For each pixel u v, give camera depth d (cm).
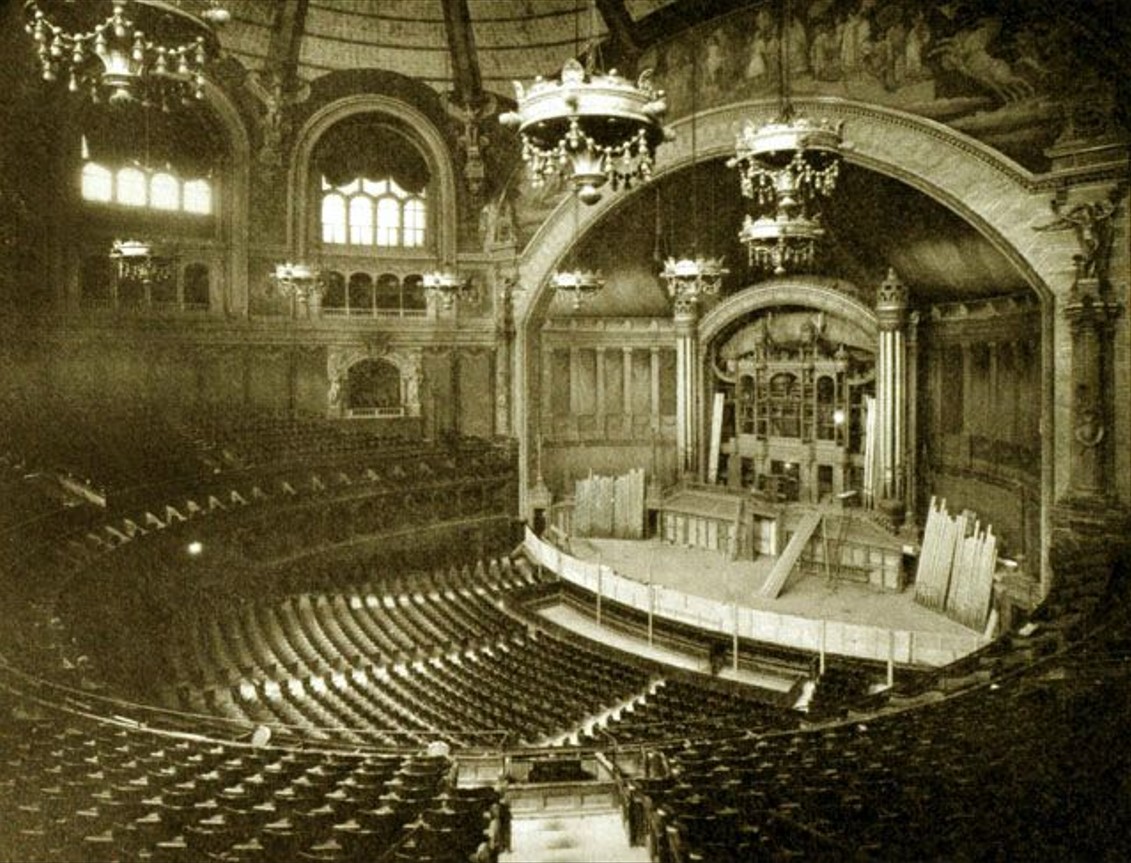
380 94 3294
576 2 3016
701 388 3925
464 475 3278
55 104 2739
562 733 1772
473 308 3534
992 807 789
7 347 2503
